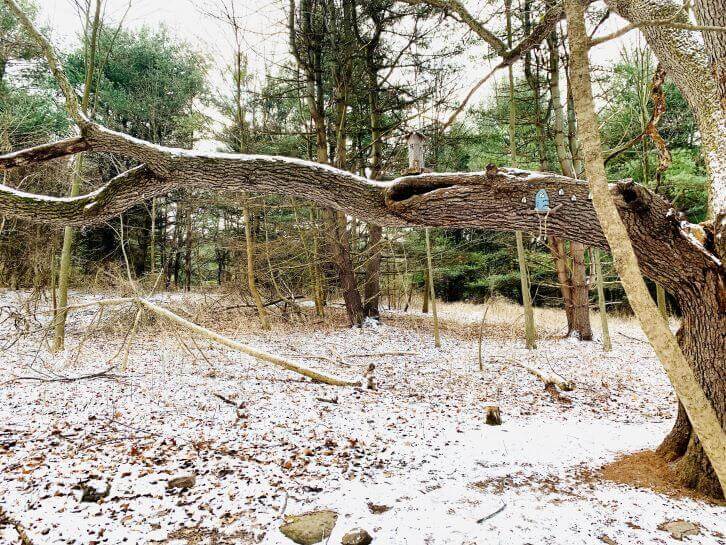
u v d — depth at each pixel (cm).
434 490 348
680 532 284
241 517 301
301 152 1523
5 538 266
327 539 278
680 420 384
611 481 365
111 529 281
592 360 889
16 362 723
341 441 445
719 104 305
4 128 1003
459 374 768
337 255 1298
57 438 413
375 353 948
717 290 317
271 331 1159
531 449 438
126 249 1772
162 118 1700
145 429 452
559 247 1202
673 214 316
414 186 338
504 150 1443
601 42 178
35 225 1074
